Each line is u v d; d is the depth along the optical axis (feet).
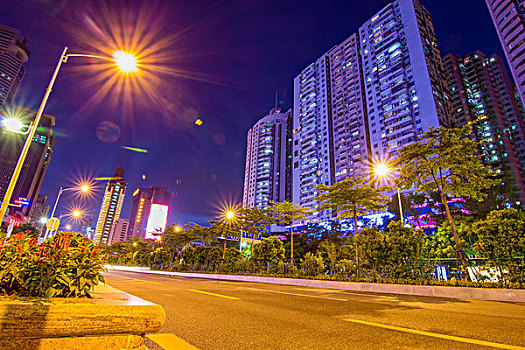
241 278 79.92
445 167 57.52
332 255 72.49
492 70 391.65
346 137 310.86
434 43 281.74
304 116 374.84
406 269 48.49
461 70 408.67
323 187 74.59
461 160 55.62
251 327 16.05
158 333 14.60
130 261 230.07
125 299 8.98
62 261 9.56
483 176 55.72
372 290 45.85
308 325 16.60
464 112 380.99
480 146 344.90
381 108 278.46
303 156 358.23
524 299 31.71
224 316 19.47
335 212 78.84
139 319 7.94
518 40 219.82
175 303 25.79
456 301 30.81
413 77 255.29
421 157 60.44
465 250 100.17
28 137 32.07
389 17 289.53
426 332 14.89
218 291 37.99
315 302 27.50
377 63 291.79
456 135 57.31
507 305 28.07
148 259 187.73
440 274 50.19
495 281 41.06
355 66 323.57
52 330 6.75
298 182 353.92
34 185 626.23
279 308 23.30
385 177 197.16
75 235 12.84
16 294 8.97
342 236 191.42
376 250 53.21
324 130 342.44
